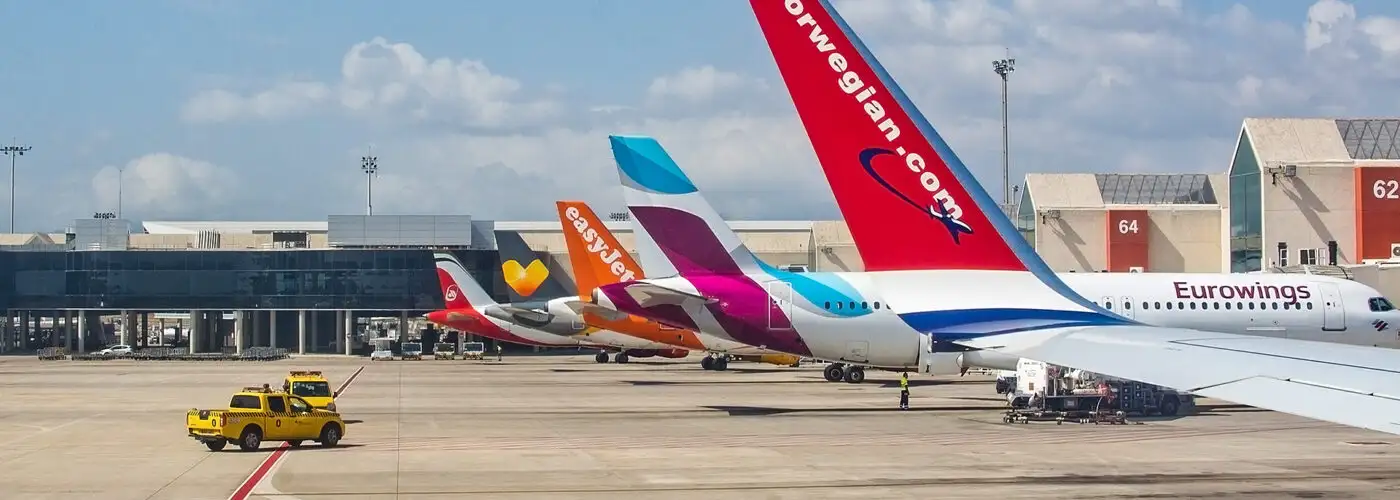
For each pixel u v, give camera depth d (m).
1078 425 54.00
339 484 35.84
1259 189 95.38
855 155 18.03
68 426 56.56
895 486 34.81
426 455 43.34
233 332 194.88
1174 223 116.38
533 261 163.88
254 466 40.41
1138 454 42.47
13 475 38.34
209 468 39.97
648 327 85.50
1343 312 66.94
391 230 162.38
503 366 125.75
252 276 160.62
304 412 45.97
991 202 18.30
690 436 49.72
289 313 173.88
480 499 32.78
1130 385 57.50
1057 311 17.61
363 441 48.53
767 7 17.45
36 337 177.62
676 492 33.88
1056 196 120.12
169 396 78.56
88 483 36.38
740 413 61.44
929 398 72.31
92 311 161.88
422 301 161.50
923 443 46.53
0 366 128.88
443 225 162.75
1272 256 93.88
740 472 38.09
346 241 162.00
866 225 18.09
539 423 56.09
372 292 160.88
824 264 148.12
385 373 110.12
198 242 170.38
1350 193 94.06
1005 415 58.19
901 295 17.78
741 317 58.72
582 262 93.25
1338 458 41.25
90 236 166.38
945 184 18.12
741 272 61.28
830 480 36.25
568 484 35.62
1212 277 66.94
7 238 193.88
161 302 160.50
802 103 17.78
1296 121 98.62
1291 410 10.24
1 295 160.62
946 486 34.75
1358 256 92.88
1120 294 65.31
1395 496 32.72
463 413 62.34
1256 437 48.44
